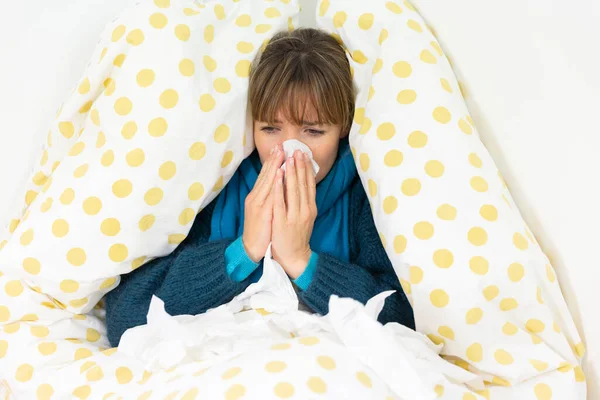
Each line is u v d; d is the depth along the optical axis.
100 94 1.00
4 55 1.12
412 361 0.79
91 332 1.07
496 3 0.92
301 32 1.06
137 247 0.97
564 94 0.82
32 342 1.00
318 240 1.08
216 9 1.01
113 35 0.98
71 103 1.01
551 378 0.86
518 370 0.86
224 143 0.99
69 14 1.14
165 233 0.99
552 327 0.87
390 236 0.91
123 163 0.93
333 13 1.05
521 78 0.90
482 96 0.98
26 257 0.95
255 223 0.97
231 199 1.11
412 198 0.90
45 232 0.95
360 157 0.97
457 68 1.03
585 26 0.78
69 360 1.00
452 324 0.87
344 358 0.77
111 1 1.15
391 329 0.83
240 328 0.90
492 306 0.86
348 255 1.09
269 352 0.76
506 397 0.86
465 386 0.87
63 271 0.95
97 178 0.94
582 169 0.81
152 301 0.88
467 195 0.88
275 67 0.98
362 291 0.97
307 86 0.97
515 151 0.94
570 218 0.85
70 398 0.92
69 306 1.02
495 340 0.86
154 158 0.93
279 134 1.02
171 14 0.97
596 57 0.76
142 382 0.84
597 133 0.78
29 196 1.11
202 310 0.98
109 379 0.92
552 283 0.87
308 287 0.97
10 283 1.01
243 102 1.00
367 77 1.02
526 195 0.93
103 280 0.98
